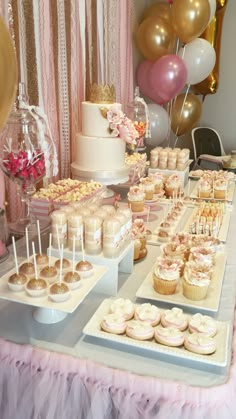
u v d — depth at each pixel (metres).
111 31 2.63
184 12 2.87
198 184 2.34
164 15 3.28
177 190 2.18
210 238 1.48
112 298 1.21
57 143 1.98
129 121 1.86
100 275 1.14
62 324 1.09
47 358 0.96
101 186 1.75
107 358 0.97
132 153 2.37
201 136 4.04
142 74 3.28
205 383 0.90
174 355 0.96
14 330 1.06
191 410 0.87
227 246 1.64
